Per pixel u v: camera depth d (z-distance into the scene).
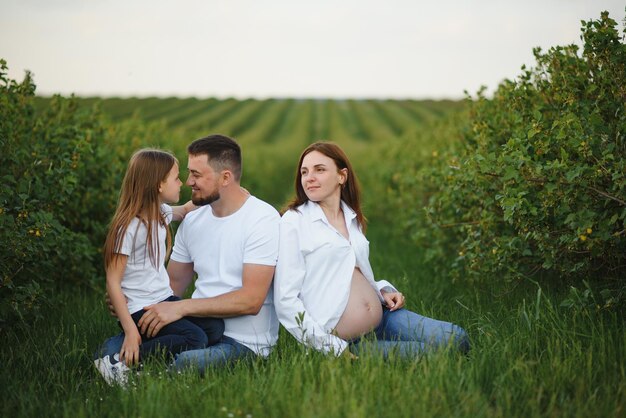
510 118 5.15
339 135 44.44
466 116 7.52
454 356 3.29
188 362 3.31
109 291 3.43
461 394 2.87
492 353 3.42
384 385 2.95
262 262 3.53
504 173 4.20
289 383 3.06
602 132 3.92
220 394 2.91
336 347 3.42
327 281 3.62
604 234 3.72
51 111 6.40
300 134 44.66
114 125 8.44
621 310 3.84
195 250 3.75
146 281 3.53
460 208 5.38
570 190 3.75
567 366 3.11
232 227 3.62
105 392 3.18
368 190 14.53
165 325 3.45
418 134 13.44
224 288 3.62
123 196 3.50
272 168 19.03
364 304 3.68
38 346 3.82
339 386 2.92
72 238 4.98
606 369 3.16
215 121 49.12
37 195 4.48
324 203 3.80
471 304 4.71
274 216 3.64
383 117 54.44
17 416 2.90
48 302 4.40
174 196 3.59
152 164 3.50
